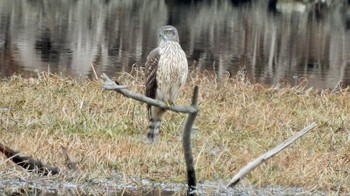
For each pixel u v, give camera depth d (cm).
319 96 2181
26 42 3528
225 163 1485
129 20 4684
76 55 3256
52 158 1428
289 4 5881
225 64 3272
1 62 2928
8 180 1342
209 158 1521
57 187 1329
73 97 1942
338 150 1631
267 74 3048
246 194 1340
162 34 1452
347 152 1591
